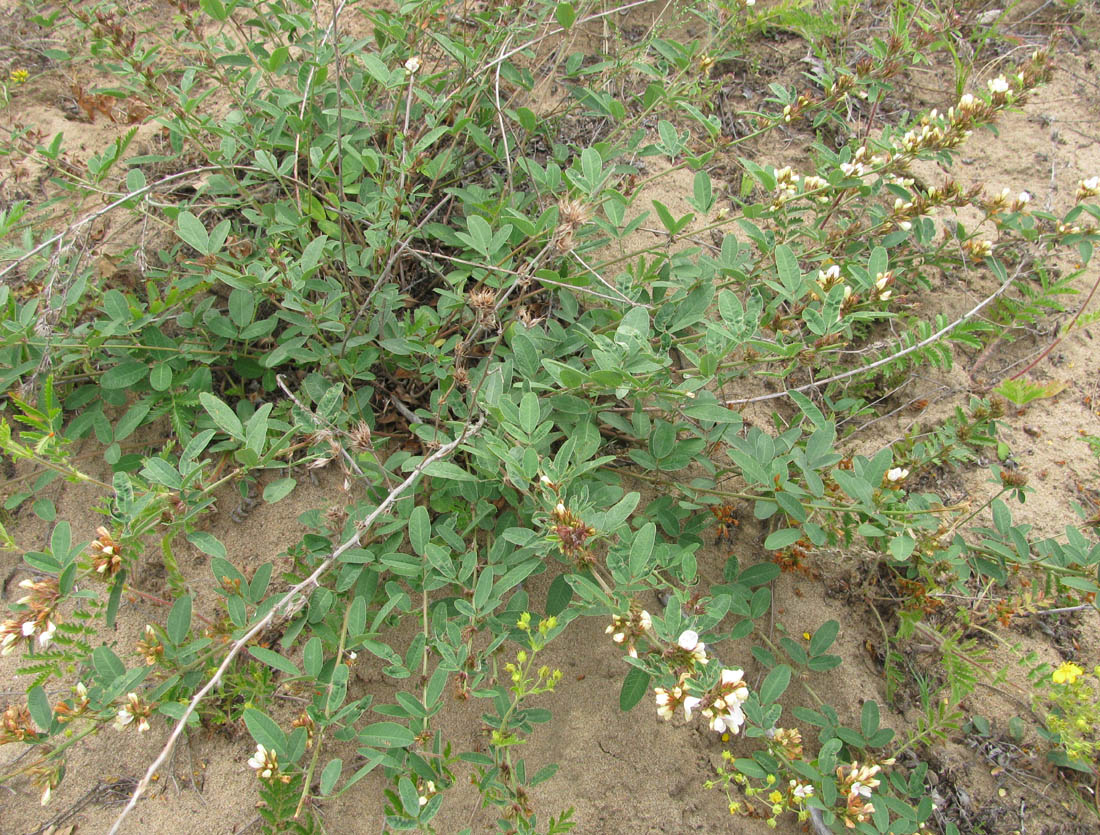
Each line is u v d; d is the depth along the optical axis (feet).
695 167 1.71
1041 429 1.86
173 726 1.51
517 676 1.28
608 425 1.74
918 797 1.49
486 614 1.37
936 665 1.61
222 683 1.46
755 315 1.36
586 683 1.59
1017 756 1.54
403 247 1.61
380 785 1.48
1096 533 1.72
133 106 1.83
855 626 1.65
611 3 2.44
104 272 1.82
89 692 1.29
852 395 1.90
